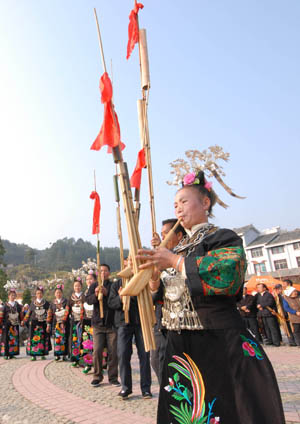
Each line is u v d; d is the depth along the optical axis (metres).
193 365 1.40
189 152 1.90
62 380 5.75
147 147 1.84
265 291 9.81
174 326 1.46
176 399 1.41
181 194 1.67
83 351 6.40
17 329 9.23
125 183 1.49
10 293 9.41
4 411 4.04
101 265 5.58
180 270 1.36
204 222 1.66
